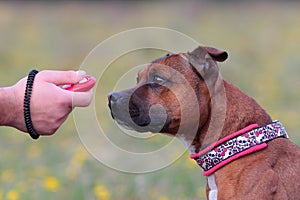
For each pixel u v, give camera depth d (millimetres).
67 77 4395
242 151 4855
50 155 9570
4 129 12234
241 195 4746
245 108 5043
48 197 6996
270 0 31375
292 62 17078
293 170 4855
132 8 28938
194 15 26281
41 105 4273
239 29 23297
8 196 6852
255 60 18203
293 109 12789
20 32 23375
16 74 17422
